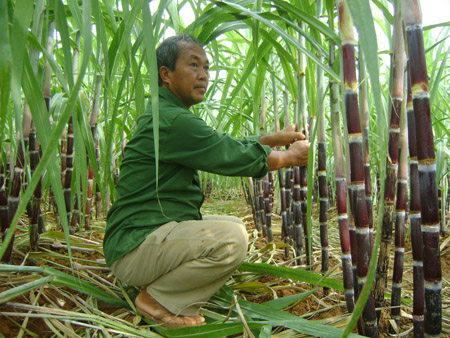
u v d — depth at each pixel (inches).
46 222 90.1
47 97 54.9
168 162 46.2
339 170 46.5
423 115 28.9
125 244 45.8
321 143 57.0
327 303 55.3
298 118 58.2
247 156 45.8
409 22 28.2
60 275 45.6
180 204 47.9
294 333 44.2
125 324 44.0
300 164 51.4
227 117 116.4
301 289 56.9
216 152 44.9
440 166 73.2
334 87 44.7
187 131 44.6
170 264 44.1
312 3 60.0
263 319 45.6
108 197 107.7
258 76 64.1
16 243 65.1
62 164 78.9
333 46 43.7
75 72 66.1
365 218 37.9
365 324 40.4
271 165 49.5
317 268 69.4
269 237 88.6
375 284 46.5
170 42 48.9
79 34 65.7
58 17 31.6
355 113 35.6
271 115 110.1
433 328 31.7
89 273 57.7
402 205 46.0
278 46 54.1
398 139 43.2
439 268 31.1
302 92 57.6
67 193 73.9
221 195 206.1
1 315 42.3
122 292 50.3
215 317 47.8
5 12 20.9
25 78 27.5
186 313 45.2
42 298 47.8
